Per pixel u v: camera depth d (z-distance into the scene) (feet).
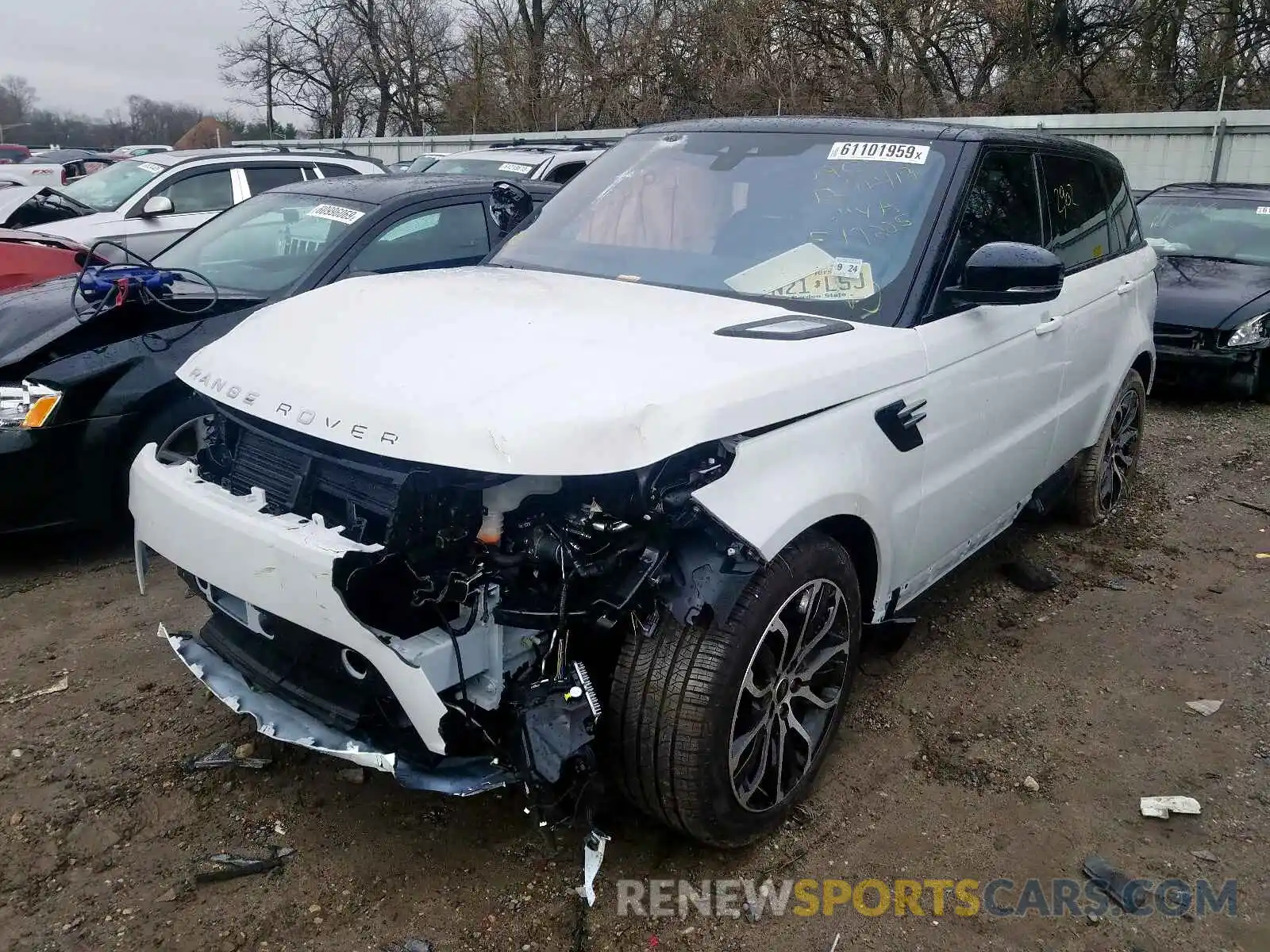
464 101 101.76
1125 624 14.33
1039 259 10.30
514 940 8.37
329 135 143.54
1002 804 10.28
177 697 11.81
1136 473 20.77
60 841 9.37
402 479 7.77
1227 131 48.34
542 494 7.95
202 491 8.77
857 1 72.43
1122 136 51.72
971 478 11.78
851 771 10.75
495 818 9.82
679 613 7.91
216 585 8.50
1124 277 16.55
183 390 15.46
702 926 8.57
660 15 80.59
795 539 8.96
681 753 8.34
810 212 11.57
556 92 89.92
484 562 7.89
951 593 15.16
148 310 15.52
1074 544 17.13
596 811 9.77
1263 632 14.08
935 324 10.74
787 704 9.46
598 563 7.80
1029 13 71.20
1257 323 25.67
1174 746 11.37
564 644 8.00
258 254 18.13
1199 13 68.74
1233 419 25.79
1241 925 8.74
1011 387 12.42
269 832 9.55
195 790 10.12
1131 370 17.69
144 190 31.12
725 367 8.50
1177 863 9.48
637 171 13.17
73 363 14.73
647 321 9.48
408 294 10.30
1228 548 17.12
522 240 13.09
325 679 8.60
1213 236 30.04
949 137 12.00
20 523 14.69
